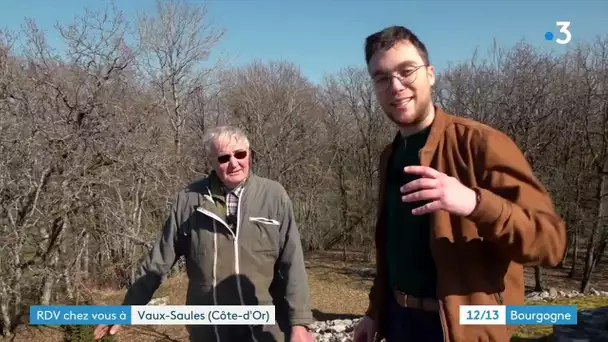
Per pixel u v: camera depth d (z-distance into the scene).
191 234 2.89
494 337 1.63
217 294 2.83
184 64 19.72
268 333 2.86
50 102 11.66
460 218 1.61
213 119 23.31
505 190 1.52
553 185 17.78
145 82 18.08
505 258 1.65
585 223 18.03
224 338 2.87
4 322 11.76
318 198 26.14
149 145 12.84
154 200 12.91
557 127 19.62
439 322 1.79
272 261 2.88
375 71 1.81
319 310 16.84
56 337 11.90
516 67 19.73
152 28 19.06
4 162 10.82
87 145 11.49
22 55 11.91
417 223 1.84
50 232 11.97
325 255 25.62
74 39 12.98
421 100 1.80
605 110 18.09
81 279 12.14
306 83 26.73
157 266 2.94
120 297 12.37
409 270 1.88
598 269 22.11
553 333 4.06
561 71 19.52
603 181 17.75
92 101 11.77
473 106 19.84
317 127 25.94
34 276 11.84
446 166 1.69
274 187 2.93
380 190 2.12
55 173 11.55
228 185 2.86
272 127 24.41
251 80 25.20
